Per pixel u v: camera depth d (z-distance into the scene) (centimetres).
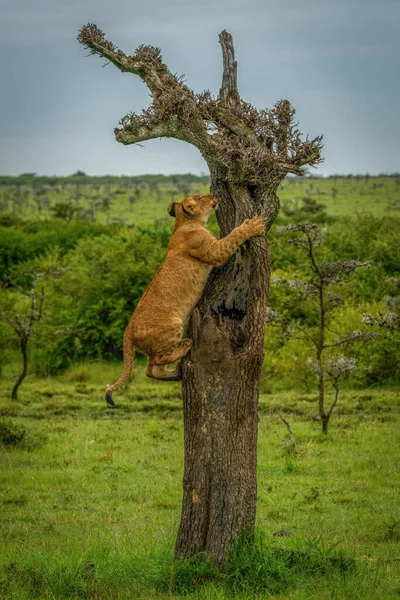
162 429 2133
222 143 959
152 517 1358
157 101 947
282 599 898
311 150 975
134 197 12350
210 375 988
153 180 19325
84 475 1636
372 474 1608
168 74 967
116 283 3397
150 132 953
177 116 951
